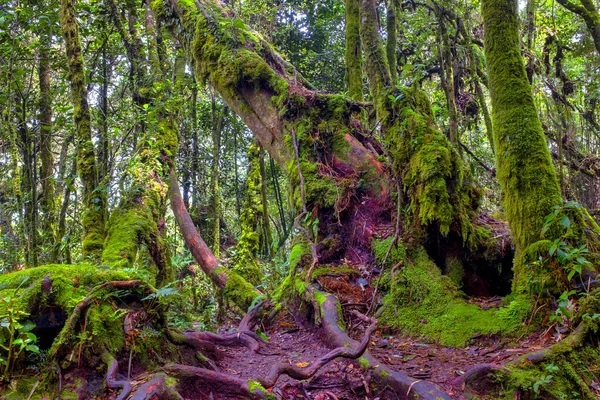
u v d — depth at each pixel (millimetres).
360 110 6746
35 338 2617
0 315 2635
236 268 9359
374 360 3420
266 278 8383
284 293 5844
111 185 7156
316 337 4777
